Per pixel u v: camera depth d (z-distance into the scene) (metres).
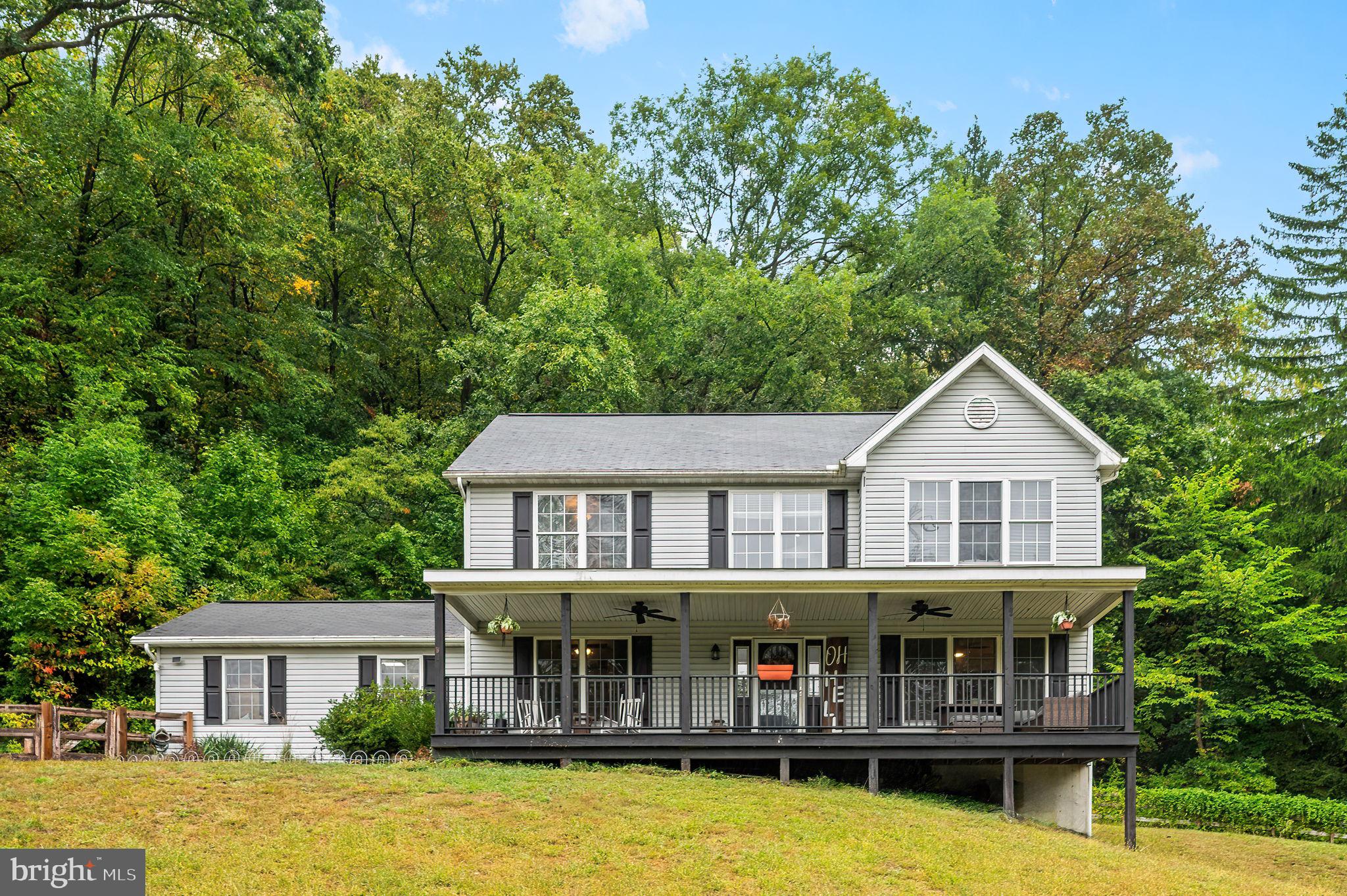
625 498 19.98
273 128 34.56
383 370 39.94
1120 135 42.81
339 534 30.92
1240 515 27.91
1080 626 20.84
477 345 32.12
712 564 19.73
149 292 30.72
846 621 20.89
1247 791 24.66
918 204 41.56
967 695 20.41
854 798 16.66
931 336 40.28
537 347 30.77
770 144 40.12
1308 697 26.92
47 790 13.73
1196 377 39.53
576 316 31.30
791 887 12.41
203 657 22.06
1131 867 14.59
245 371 32.66
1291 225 32.84
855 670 20.83
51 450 24.39
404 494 31.67
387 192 36.12
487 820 13.88
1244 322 43.78
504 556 19.88
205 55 33.75
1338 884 17.64
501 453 20.64
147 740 19.88
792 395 35.28
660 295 36.00
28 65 29.23
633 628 20.84
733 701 18.00
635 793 15.45
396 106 40.34
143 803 13.61
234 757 21.02
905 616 20.58
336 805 14.14
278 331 34.62
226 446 30.05
